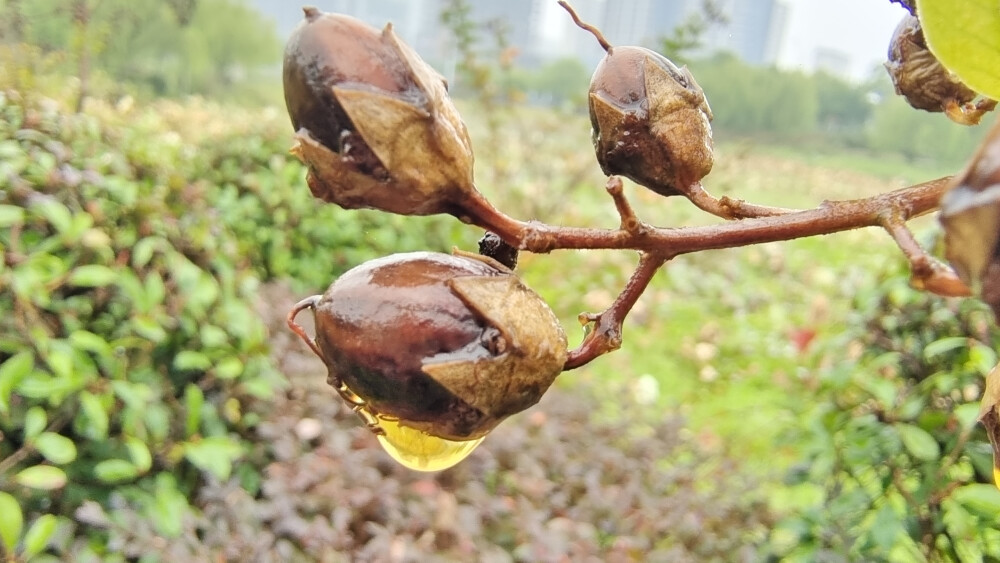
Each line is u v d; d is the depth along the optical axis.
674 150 0.05
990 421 0.05
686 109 0.05
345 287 0.05
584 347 0.05
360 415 0.05
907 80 0.06
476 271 0.05
